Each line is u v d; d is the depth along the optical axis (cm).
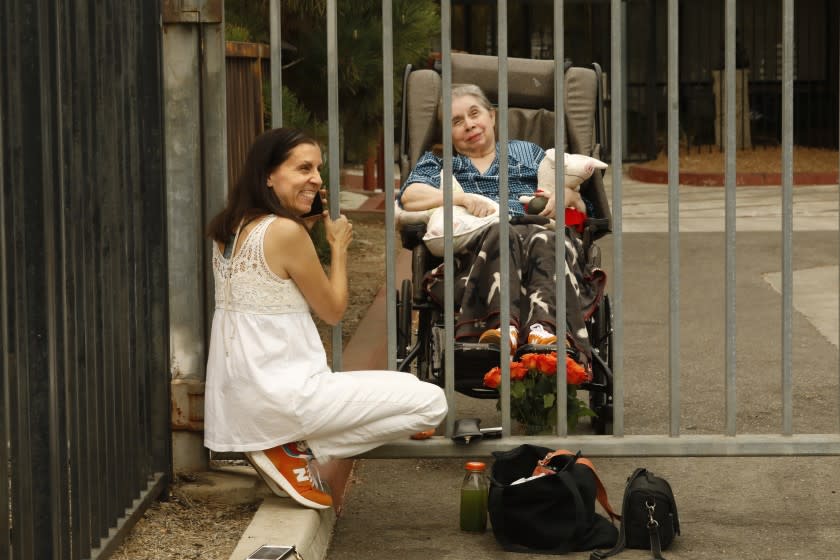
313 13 1095
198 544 478
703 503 563
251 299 488
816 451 535
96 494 434
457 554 497
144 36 502
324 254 955
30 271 372
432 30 1155
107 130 452
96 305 437
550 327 591
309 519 491
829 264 1277
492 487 502
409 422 505
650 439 538
